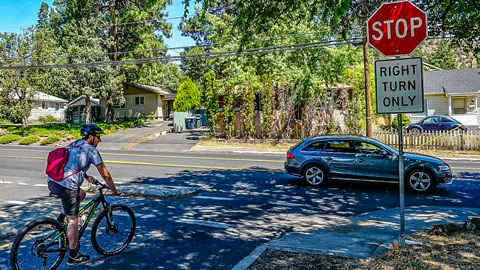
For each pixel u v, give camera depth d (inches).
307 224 289.9
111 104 1533.0
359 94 922.1
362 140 443.5
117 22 1475.1
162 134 1251.2
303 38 1007.0
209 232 267.3
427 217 297.9
